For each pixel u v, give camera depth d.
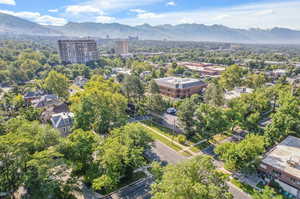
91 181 31.88
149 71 137.50
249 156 35.03
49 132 34.91
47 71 129.00
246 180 36.47
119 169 33.41
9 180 27.36
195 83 93.69
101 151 34.00
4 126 39.84
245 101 62.44
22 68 126.31
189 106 52.53
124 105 59.94
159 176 30.02
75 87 111.94
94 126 50.75
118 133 39.81
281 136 46.75
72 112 61.47
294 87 80.25
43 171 25.73
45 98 78.00
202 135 54.00
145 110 71.06
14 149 25.86
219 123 49.00
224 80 97.44
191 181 23.28
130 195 32.91
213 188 22.19
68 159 32.94
